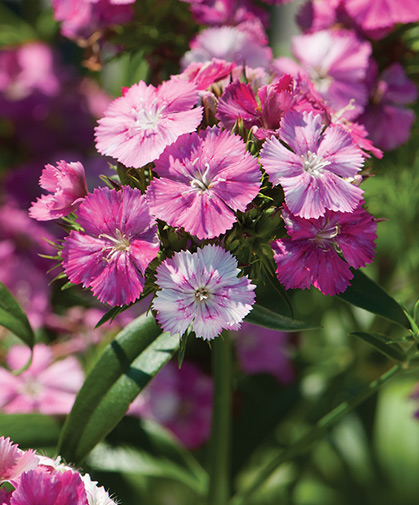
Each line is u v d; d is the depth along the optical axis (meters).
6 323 0.39
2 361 0.47
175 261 0.35
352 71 0.44
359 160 0.37
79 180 0.37
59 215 0.37
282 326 0.38
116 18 0.46
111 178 0.39
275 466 0.44
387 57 0.46
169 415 0.48
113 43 0.46
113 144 0.37
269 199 0.37
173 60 0.47
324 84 0.44
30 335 0.40
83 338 0.47
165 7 0.46
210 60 0.43
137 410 0.47
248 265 0.37
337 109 0.43
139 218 0.36
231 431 0.49
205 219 0.36
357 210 0.37
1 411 0.45
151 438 0.44
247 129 0.37
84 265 0.36
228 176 0.36
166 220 0.36
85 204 0.36
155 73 0.47
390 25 0.45
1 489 0.35
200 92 0.38
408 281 0.48
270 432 0.49
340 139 0.37
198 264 0.35
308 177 0.36
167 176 0.36
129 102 0.38
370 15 0.45
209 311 0.35
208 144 0.36
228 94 0.37
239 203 0.36
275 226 0.37
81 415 0.39
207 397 0.49
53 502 0.34
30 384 0.45
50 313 0.49
